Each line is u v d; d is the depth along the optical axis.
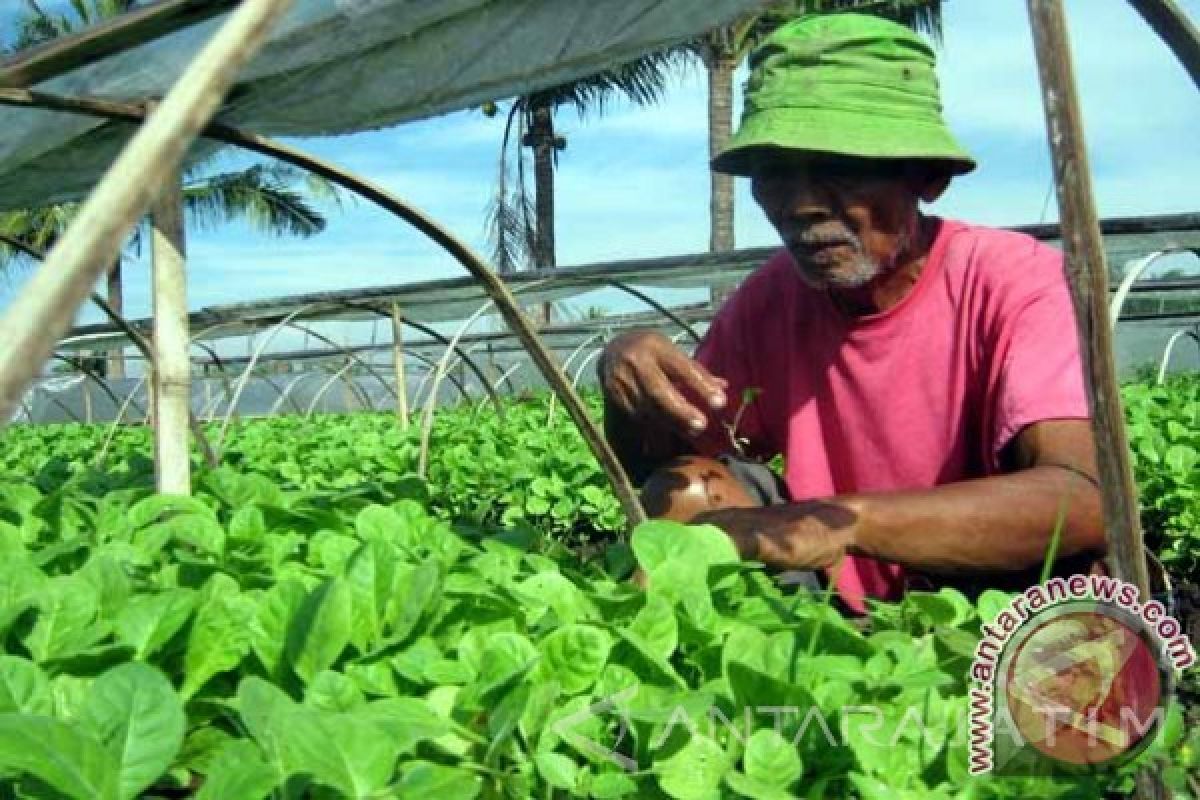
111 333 11.56
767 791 1.22
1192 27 1.37
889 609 1.97
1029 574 2.63
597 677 1.47
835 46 2.43
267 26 0.70
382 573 1.67
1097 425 1.20
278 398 23.14
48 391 23.06
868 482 2.92
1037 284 2.64
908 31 2.50
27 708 1.35
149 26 1.61
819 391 2.98
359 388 18.44
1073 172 1.16
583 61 2.79
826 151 2.39
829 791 1.37
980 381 2.72
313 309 10.24
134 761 1.15
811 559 2.10
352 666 1.53
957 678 1.59
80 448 9.59
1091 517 2.26
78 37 1.67
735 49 18.12
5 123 2.76
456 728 1.35
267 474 6.38
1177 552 5.15
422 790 1.14
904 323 2.79
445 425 10.29
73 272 0.62
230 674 1.58
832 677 1.46
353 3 2.20
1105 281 1.17
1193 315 13.90
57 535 2.57
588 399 14.41
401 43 2.50
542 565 2.09
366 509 2.20
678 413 2.23
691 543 1.87
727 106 18.36
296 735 1.16
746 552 2.06
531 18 2.50
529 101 21.56
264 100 2.72
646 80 20.11
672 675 1.47
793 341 3.01
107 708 1.18
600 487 6.47
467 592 1.67
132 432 12.13
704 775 1.32
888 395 2.83
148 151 0.65
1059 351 2.52
